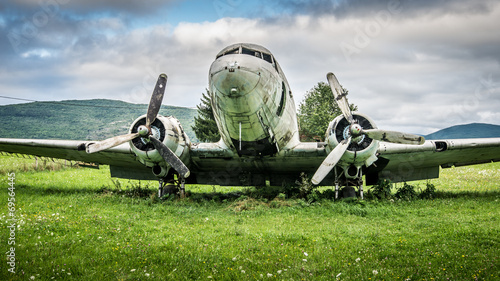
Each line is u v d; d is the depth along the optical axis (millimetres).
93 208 9219
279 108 10383
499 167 23078
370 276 4777
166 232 7031
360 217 8602
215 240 6438
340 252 5730
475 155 11789
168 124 10914
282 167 12094
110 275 4770
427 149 10859
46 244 5879
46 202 9930
